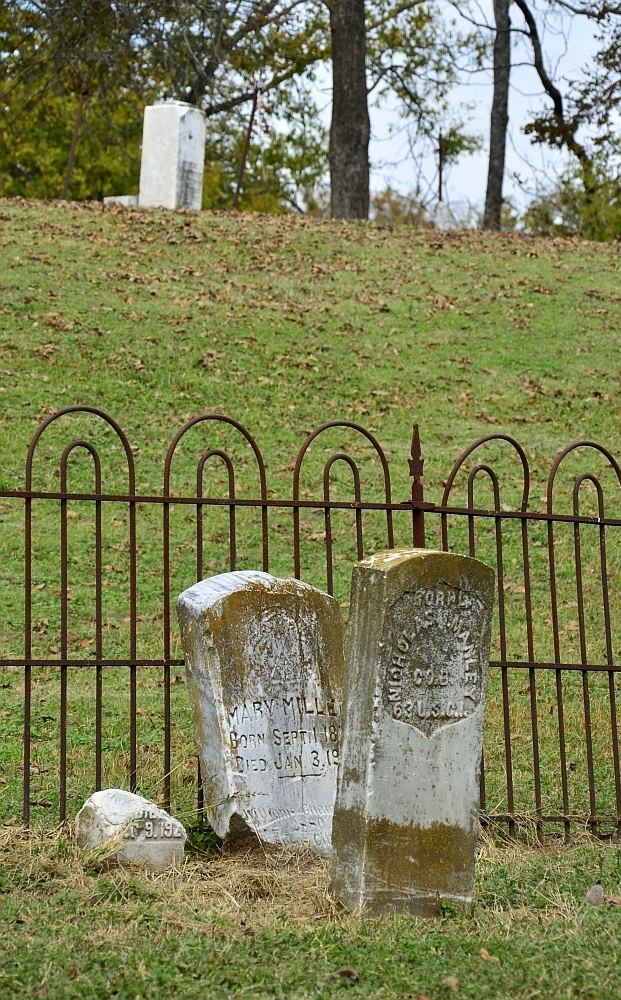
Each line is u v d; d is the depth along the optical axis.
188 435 14.03
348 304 18.61
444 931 4.74
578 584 6.66
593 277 20.91
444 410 15.38
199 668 5.98
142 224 21.11
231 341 16.56
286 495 12.85
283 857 5.68
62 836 5.62
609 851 6.09
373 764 4.93
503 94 32.75
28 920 4.68
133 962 4.26
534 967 4.32
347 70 27.80
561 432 15.00
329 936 4.59
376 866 4.93
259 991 4.07
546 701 8.96
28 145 37.09
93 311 16.78
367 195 28.09
